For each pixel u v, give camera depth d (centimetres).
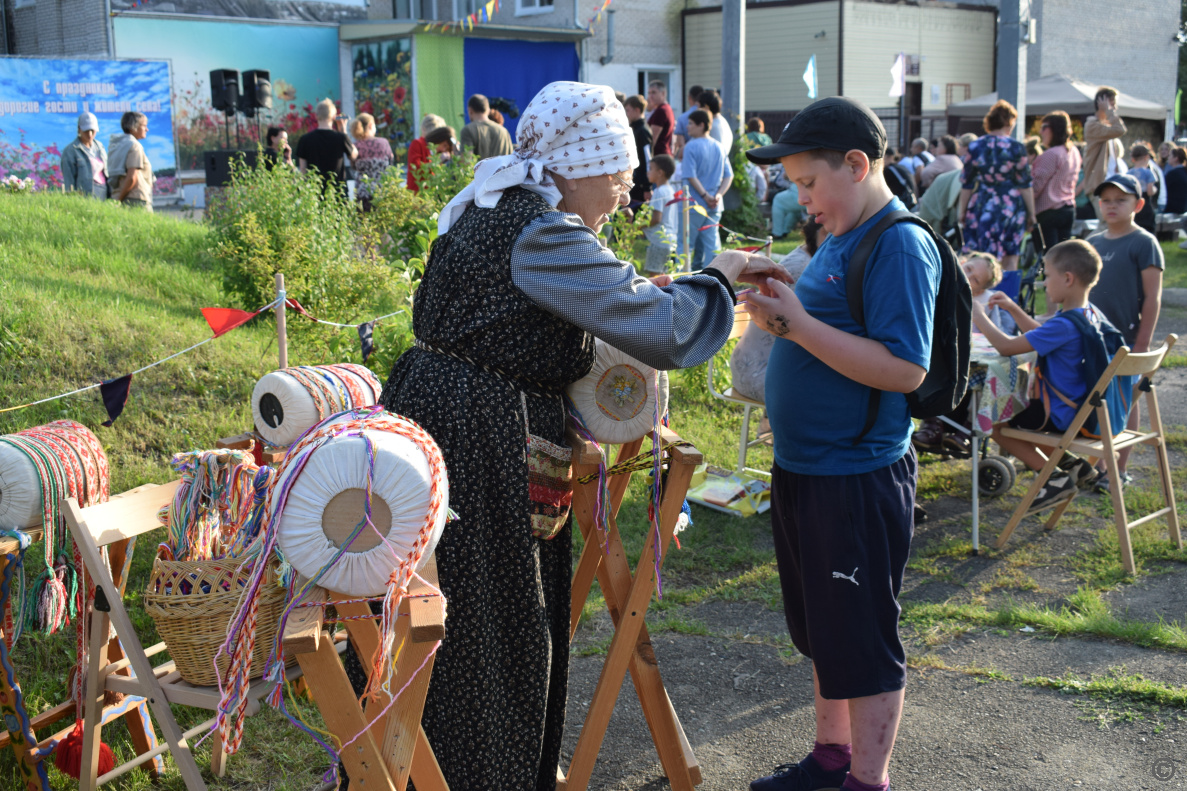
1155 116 2003
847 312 229
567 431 232
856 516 234
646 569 253
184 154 1652
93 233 849
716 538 469
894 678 238
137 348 589
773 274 229
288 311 679
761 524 485
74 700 280
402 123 1780
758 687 344
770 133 2150
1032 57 2481
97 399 523
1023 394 508
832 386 233
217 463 248
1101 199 529
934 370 234
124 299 686
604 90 207
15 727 260
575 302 193
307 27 1764
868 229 227
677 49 2200
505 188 203
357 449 165
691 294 202
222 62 1675
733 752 307
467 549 203
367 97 1817
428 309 210
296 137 1777
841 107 224
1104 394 443
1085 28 2578
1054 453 455
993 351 475
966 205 880
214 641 238
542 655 213
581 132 204
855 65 2081
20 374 537
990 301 534
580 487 256
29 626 259
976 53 2320
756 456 567
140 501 259
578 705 332
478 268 199
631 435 240
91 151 1166
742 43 1252
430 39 1752
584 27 1989
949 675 350
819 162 227
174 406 536
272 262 704
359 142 1172
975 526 458
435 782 194
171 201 1591
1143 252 517
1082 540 473
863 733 241
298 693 309
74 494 256
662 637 379
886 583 238
